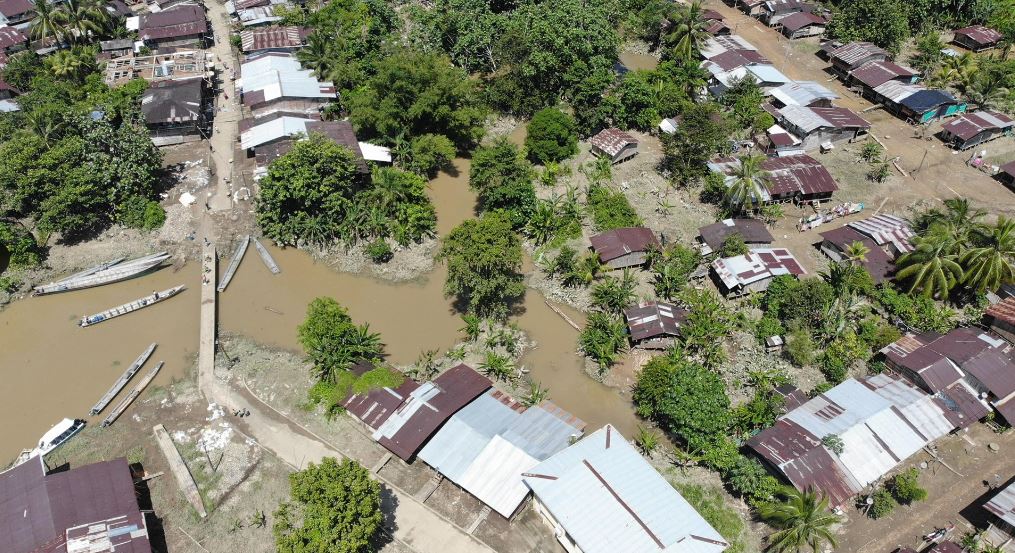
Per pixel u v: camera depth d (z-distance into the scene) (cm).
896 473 6066
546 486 5453
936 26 13275
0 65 11500
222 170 9588
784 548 5316
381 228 8531
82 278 8056
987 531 5506
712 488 5925
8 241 8062
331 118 10588
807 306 7144
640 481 5506
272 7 13600
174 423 6494
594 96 10406
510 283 7188
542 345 7356
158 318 7694
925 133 10600
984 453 6244
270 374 6956
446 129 10081
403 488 5916
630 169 9862
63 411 6706
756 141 10294
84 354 7288
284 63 11138
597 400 6800
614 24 13250
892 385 6525
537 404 6469
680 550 5016
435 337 7456
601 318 7206
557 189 9438
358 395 6456
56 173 8231
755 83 10925
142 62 11562
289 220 8562
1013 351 6662
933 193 9362
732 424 6231
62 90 10338
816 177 9056
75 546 5078
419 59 9975
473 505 5791
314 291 8050
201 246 8488
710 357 6881
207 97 11012
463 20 11750
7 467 6225
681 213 9019
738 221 8412
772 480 5619
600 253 7981
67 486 5488
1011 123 10188
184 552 5488
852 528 5669
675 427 6203
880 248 7994
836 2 14062
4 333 7556
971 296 7600
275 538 5431
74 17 11825
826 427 6022
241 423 6475
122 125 8950
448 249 7181
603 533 5131
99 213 8681
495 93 11100
